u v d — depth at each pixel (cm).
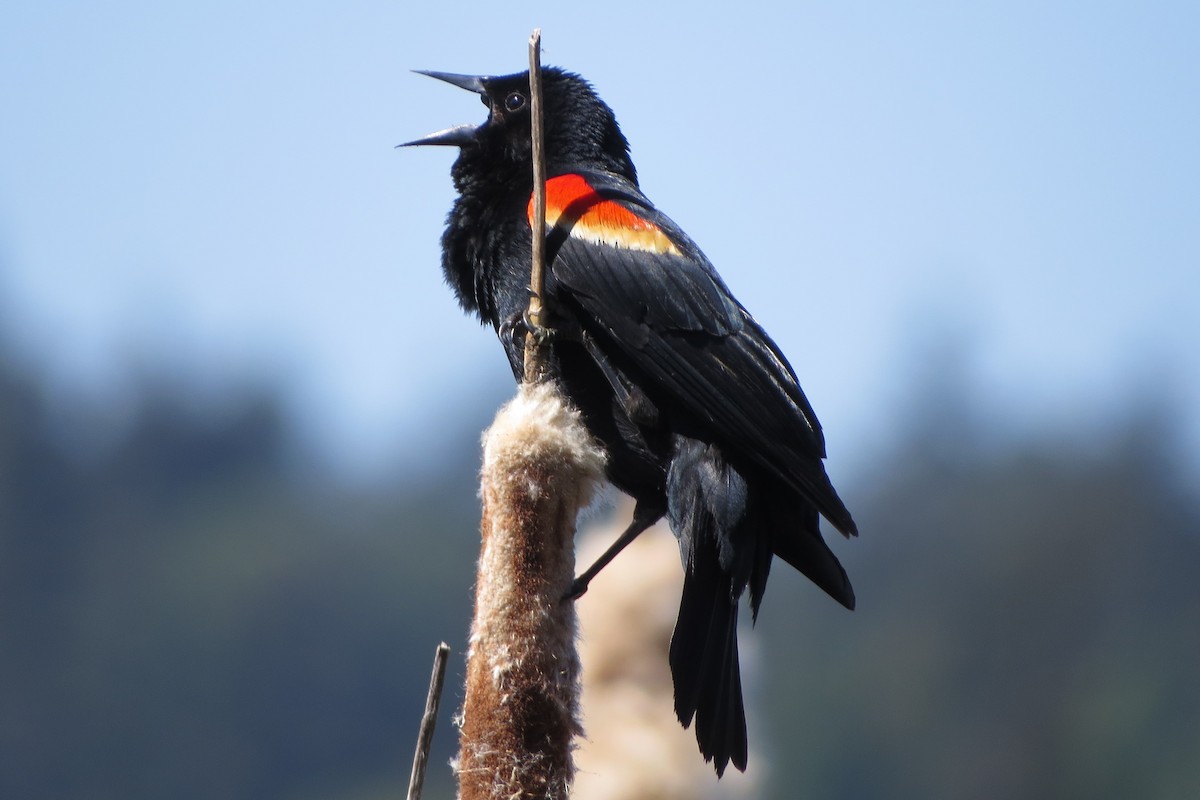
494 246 537
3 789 3067
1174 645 2842
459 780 361
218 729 3266
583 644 460
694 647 457
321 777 3219
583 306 508
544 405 386
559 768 361
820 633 2934
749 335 505
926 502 3228
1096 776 2680
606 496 436
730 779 463
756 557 488
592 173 558
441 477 4084
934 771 2702
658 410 499
